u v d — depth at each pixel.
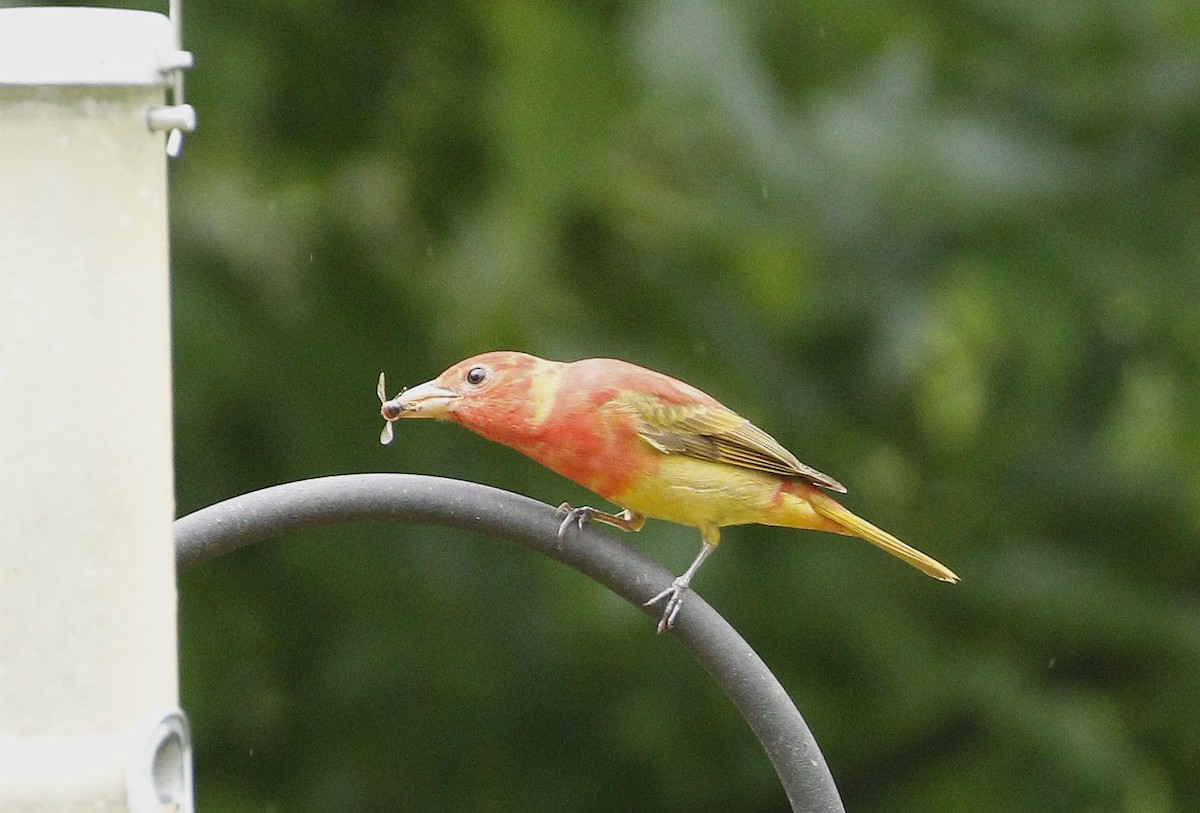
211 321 11.70
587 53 11.05
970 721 13.20
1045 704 12.93
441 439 12.09
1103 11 12.09
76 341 5.79
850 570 12.74
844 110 11.40
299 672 12.36
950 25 12.02
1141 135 11.99
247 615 12.25
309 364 11.98
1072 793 12.79
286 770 12.48
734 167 11.49
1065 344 11.75
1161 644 12.89
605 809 12.93
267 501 6.94
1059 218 11.75
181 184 11.96
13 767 5.72
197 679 12.09
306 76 12.29
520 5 11.21
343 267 12.30
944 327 12.05
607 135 11.02
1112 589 12.90
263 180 12.25
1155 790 12.92
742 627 12.52
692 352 12.34
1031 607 12.90
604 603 12.03
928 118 11.48
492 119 11.12
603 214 12.32
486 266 12.17
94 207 5.77
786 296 12.29
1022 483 13.05
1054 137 11.84
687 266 12.42
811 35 11.78
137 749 5.73
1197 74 12.01
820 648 12.77
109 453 5.82
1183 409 12.45
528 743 12.81
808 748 6.87
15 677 5.77
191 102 11.55
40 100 5.71
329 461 11.88
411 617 12.34
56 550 5.78
